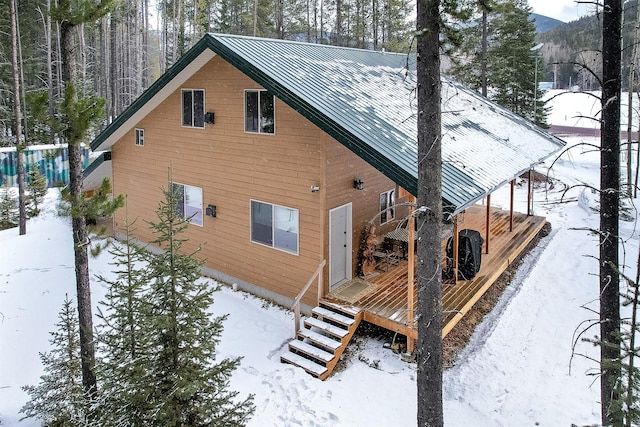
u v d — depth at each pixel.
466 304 11.00
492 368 9.96
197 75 13.55
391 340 10.70
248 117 12.46
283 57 13.11
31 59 34.81
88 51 41.62
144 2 44.62
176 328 6.24
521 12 29.48
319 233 11.36
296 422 8.30
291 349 10.38
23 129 31.95
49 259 15.91
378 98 12.88
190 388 5.96
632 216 18.38
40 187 21.75
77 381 8.16
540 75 29.98
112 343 6.70
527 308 12.58
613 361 6.41
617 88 6.70
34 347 10.84
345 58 15.87
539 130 19.03
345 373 9.73
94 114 7.85
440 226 6.69
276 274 12.51
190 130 14.16
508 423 8.49
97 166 17.52
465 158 11.52
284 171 11.86
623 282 13.49
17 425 8.24
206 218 14.17
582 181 26.55
